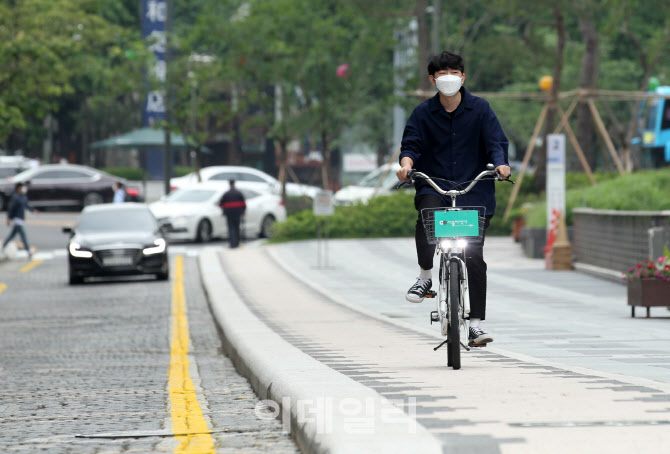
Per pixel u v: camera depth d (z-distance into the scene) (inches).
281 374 845.8
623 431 556.4
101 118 7829.7
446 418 602.2
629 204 2955.2
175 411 831.7
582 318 1604.3
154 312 1980.8
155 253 2588.6
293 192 4857.3
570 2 3951.8
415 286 904.9
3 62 3371.1
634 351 1123.9
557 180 2748.5
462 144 870.4
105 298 2251.5
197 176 5083.7
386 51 5044.3
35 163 5565.9
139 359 1339.8
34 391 1007.0
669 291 1583.4
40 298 2263.8
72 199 5290.4
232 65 4884.4
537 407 644.1
